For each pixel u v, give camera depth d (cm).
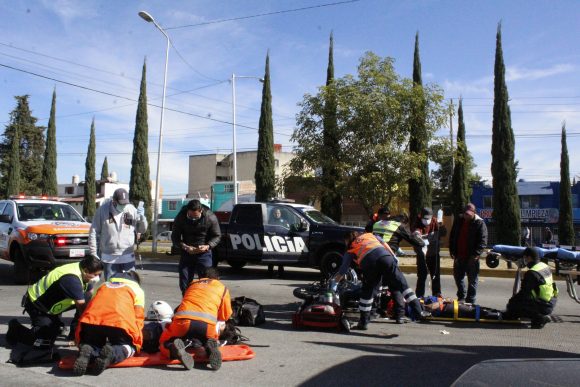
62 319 758
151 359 529
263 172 2631
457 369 524
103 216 696
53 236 1103
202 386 467
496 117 2288
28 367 520
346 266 727
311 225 1264
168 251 2003
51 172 4028
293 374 506
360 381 485
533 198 4841
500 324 761
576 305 959
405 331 707
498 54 2302
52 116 4059
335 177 1791
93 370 495
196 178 6606
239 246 1328
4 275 1320
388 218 858
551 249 841
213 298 552
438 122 1728
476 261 867
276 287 1149
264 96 2662
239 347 583
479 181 5234
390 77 1731
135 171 3158
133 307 525
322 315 704
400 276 731
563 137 3841
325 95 1761
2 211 1270
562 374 237
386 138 1722
